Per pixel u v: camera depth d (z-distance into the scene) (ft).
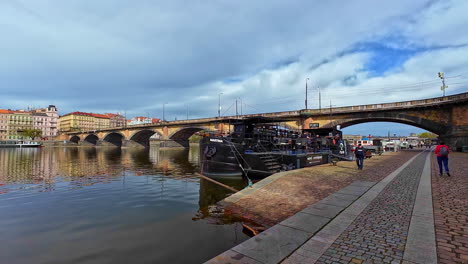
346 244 14.92
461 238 15.29
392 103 142.82
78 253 21.08
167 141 286.46
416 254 13.30
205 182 58.29
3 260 20.06
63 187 54.03
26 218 31.40
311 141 86.22
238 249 14.62
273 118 68.69
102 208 35.86
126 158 151.12
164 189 50.57
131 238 24.09
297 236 16.43
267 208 28.09
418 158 89.40
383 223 18.39
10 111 505.25
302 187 35.14
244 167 63.36
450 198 25.32
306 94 174.29
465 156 89.10
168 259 19.52
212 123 229.04
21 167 97.45
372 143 186.39
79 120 552.41
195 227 25.96
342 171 50.72
